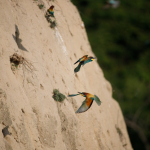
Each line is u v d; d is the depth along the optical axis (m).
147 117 129.75
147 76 146.12
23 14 46.06
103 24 163.25
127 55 155.38
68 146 42.22
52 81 44.56
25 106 36.19
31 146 34.22
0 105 31.98
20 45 42.00
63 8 61.41
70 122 42.97
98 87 62.12
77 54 58.19
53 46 50.47
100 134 50.47
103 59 149.62
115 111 67.38
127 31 160.62
